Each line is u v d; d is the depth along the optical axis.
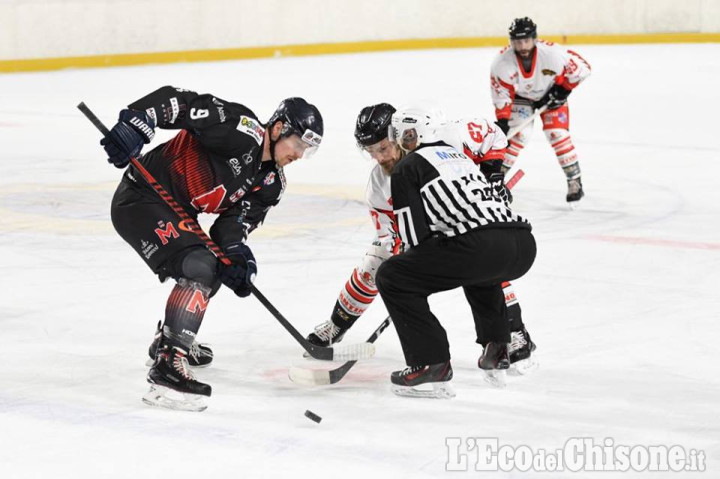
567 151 15.77
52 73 37.09
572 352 9.05
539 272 12.05
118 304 10.56
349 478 6.31
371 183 8.38
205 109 7.39
